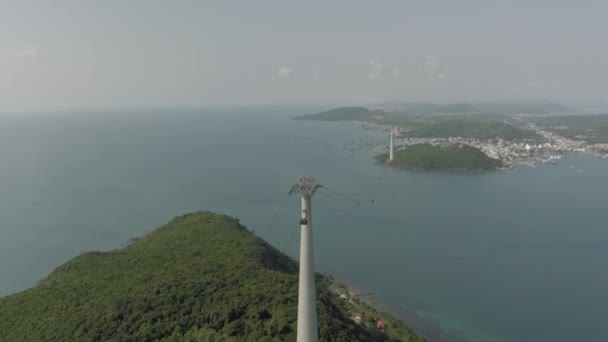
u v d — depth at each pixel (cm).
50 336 7631
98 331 7412
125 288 8988
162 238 12962
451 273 13825
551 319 11156
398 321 10644
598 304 11819
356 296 12381
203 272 9556
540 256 14975
